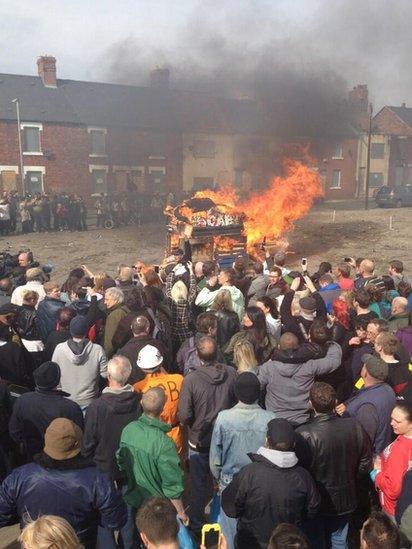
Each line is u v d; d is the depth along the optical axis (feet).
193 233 47.01
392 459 11.15
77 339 15.70
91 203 117.60
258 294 26.02
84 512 9.89
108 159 117.80
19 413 13.05
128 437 11.76
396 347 15.19
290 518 9.97
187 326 21.93
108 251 67.51
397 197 115.44
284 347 14.28
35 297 20.72
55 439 9.87
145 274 22.86
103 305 21.61
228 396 13.92
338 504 11.48
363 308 17.99
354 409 13.30
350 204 134.00
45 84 121.19
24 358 16.30
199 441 14.02
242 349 14.93
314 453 11.21
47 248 69.77
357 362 16.57
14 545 14.52
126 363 12.83
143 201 98.89
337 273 25.71
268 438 10.30
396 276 26.96
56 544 7.22
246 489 10.08
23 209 82.23
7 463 14.60
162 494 11.73
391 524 8.24
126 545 12.12
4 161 108.99
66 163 114.32
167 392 14.07
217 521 13.25
